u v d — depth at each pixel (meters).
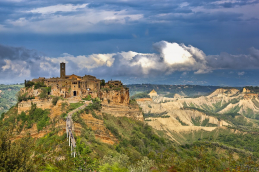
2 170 60.41
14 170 61.19
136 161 137.38
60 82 197.62
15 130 155.25
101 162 108.12
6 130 74.25
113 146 156.50
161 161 154.38
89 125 158.38
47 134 144.38
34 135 151.88
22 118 162.62
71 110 160.00
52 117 157.62
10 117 166.88
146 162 122.38
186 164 147.50
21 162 63.94
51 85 192.88
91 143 137.00
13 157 63.41
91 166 84.19
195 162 162.38
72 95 195.50
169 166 134.00
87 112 165.50
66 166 80.44
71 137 120.69
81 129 145.12
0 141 63.72
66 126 135.25
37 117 160.75
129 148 167.38
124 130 198.12
